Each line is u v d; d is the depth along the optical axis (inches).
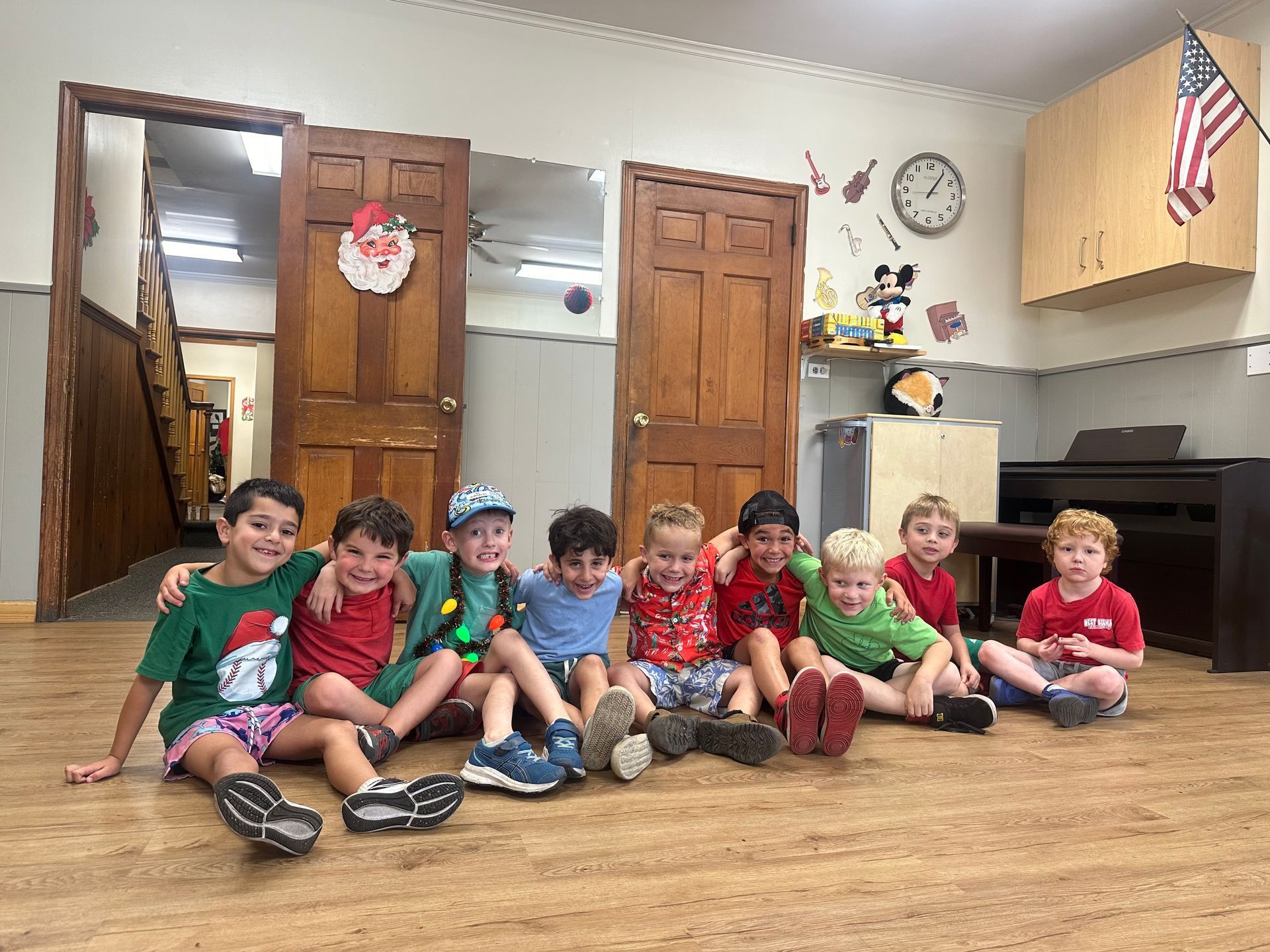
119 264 161.5
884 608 78.4
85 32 122.6
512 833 49.7
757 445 150.6
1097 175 144.4
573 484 143.4
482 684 69.2
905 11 135.9
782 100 152.9
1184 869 46.5
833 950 36.8
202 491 372.5
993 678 86.4
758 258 151.1
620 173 144.4
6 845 45.9
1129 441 145.0
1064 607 85.7
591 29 141.8
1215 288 137.9
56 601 122.6
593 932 37.9
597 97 143.3
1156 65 133.3
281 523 57.5
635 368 145.3
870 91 158.2
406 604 70.4
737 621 81.4
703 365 148.3
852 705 64.7
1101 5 133.7
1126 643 82.3
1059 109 153.9
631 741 59.9
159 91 124.7
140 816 50.4
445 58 136.2
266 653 59.9
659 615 76.8
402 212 127.0
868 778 61.9
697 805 55.4
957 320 164.4
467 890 41.8
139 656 98.7
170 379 226.2
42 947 35.3
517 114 139.6
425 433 127.6
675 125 147.1
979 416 166.6
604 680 68.0
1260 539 109.4
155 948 35.4
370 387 126.3
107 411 155.2
